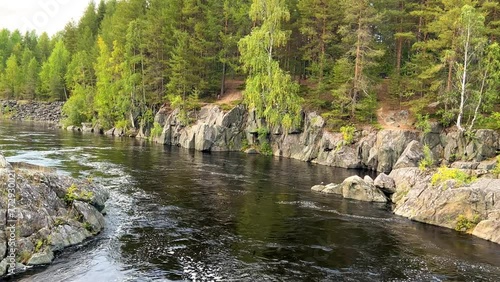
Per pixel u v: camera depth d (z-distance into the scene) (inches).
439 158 1635.1
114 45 2952.8
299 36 2476.6
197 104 2461.9
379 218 912.3
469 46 1609.3
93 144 2113.7
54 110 3993.6
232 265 597.6
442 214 868.0
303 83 2502.5
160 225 775.1
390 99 2075.5
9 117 3973.9
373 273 591.8
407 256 669.9
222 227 787.4
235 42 2527.1
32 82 4397.1
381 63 2127.2
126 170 1369.3
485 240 769.6
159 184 1169.4
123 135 2770.7
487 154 1492.4
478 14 1553.9
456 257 670.5
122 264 580.1
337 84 1984.5
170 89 2573.8
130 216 823.7
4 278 515.2
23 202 620.1
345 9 2044.8
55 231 623.2
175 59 2475.4
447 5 1683.1
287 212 931.3
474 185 923.4
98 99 2962.6
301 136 2026.3
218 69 2906.0
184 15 2657.5
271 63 2063.2
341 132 1872.5
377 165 1706.4
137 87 2810.0
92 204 772.6
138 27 2842.0
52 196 679.1
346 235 774.5
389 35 2241.6
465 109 1692.9
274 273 575.5
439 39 1903.3
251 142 2201.0
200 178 1307.8
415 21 2146.9
